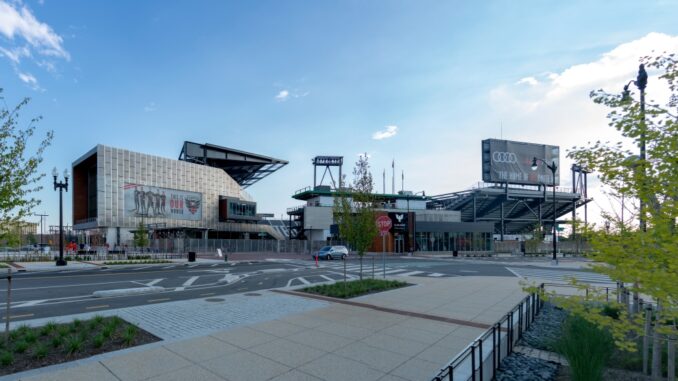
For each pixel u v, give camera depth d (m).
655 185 3.40
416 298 11.96
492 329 5.48
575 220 4.25
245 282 17.88
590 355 4.75
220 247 51.19
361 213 15.11
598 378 4.68
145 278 19.41
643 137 3.58
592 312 4.35
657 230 3.25
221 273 22.50
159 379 5.12
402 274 22.12
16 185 6.74
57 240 59.47
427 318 9.01
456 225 59.66
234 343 6.81
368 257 44.44
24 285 16.44
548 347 6.70
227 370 5.48
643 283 3.36
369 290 13.48
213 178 77.56
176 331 7.70
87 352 6.27
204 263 32.06
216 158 85.00
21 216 7.04
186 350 6.39
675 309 3.32
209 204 75.88
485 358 5.79
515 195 76.62
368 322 8.52
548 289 15.34
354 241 14.98
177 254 44.31
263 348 6.54
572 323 5.79
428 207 88.25
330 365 5.73
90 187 68.88
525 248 59.78
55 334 7.21
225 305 10.61
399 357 6.12
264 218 105.12
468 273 23.45
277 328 7.93
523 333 7.78
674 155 3.33
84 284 16.80
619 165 3.73
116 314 9.31
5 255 40.56
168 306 10.46
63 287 15.77
